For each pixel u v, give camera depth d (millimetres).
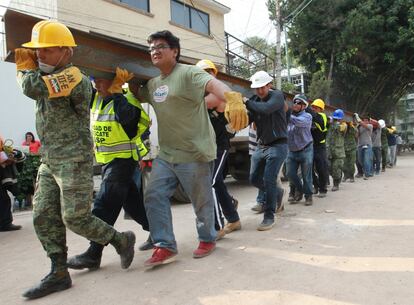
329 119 8445
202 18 18844
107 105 3719
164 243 3664
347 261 3643
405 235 4465
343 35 21672
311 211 6121
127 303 2979
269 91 4934
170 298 3014
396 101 28453
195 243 4496
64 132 3074
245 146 9695
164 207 3709
